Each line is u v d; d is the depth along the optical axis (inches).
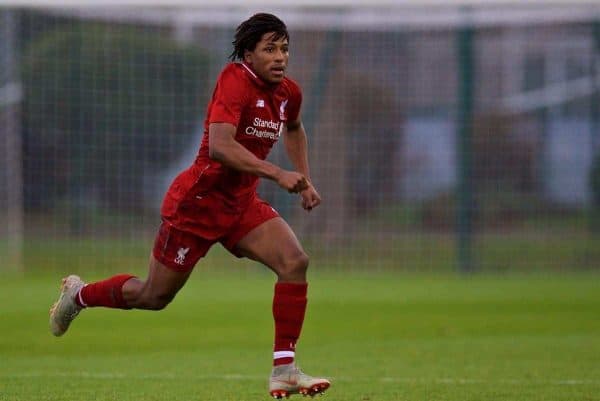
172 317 1600.6
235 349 1269.7
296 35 2613.2
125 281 827.4
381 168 2679.6
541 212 2583.7
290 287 751.7
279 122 772.6
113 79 2554.1
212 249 2450.8
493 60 2659.9
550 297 1870.1
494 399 868.0
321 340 1355.8
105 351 1251.2
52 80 2501.2
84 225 2519.7
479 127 2620.6
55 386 942.4
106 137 2519.7
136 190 2566.4
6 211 2396.7
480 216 2591.0
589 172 2556.6
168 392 907.4
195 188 763.4
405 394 897.5
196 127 2564.0
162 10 2507.4
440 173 2699.3
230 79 739.4
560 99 2628.0
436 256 2522.1
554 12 2496.3
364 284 2133.4
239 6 1726.1
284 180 701.3
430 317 1606.8
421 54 2787.9
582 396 882.8
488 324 1523.1
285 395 747.4
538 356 1177.4
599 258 2426.2
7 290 1974.7
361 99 2704.2
